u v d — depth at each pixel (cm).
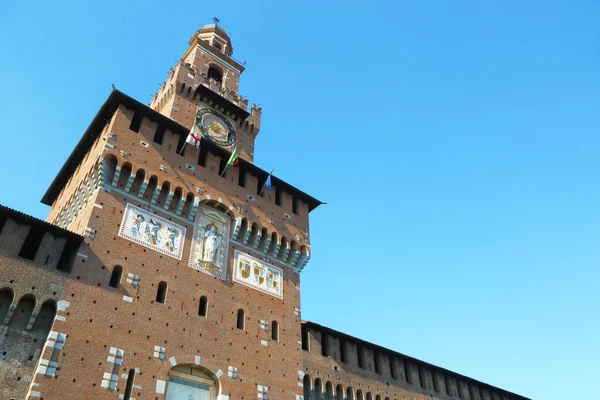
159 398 3275
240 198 4709
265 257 4656
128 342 3309
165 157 4278
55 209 4831
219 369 3691
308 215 5391
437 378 5878
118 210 3772
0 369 2827
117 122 4088
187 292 3834
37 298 3069
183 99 5281
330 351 4928
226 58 6550
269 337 4197
